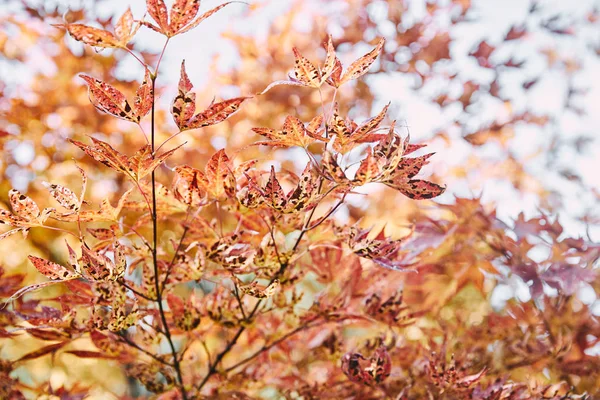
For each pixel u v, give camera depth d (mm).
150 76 1023
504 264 1234
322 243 1116
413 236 1245
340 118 1036
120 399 1321
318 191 1049
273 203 1050
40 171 1447
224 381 1174
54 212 1044
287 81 1040
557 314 1261
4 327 1150
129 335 1150
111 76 1456
